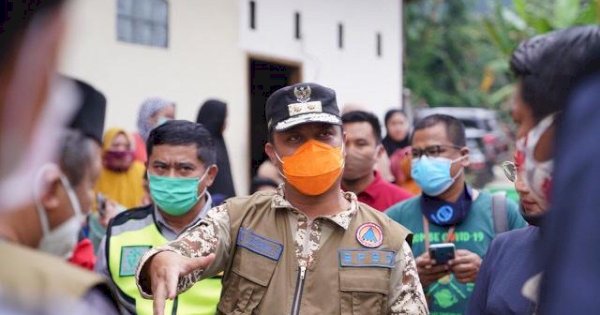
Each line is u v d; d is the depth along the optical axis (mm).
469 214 4789
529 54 2027
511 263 2881
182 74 9688
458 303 4613
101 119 1974
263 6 10836
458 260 4297
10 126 1409
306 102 3473
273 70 11750
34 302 1309
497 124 22328
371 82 12945
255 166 11773
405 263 3418
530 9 17734
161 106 7828
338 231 3422
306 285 3348
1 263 1394
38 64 1412
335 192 3467
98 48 8688
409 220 4918
